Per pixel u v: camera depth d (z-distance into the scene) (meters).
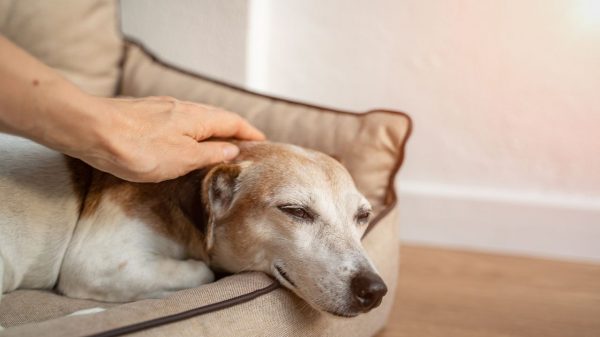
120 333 1.21
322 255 1.44
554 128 2.57
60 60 2.32
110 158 1.35
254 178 1.55
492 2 2.49
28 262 1.60
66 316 1.33
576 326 2.09
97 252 1.57
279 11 2.73
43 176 1.62
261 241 1.51
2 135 1.63
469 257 2.63
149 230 1.59
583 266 2.56
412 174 2.78
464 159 2.70
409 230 2.80
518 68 2.54
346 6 2.65
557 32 2.46
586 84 2.49
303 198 1.49
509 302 2.25
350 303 1.39
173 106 1.52
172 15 2.68
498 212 2.67
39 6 2.27
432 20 2.57
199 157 1.52
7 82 1.16
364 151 2.04
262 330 1.42
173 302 1.34
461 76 2.61
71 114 1.24
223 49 2.65
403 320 2.10
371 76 2.71
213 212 1.54
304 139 2.12
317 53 2.74
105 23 2.41
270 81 2.84
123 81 2.46
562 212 2.60
